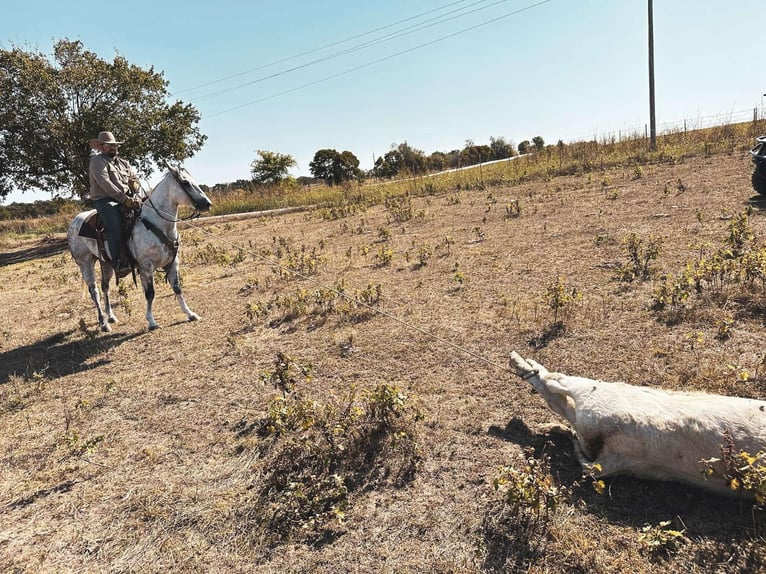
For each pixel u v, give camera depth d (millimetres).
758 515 2867
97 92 22531
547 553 2871
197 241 15961
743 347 4566
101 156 6879
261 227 17766
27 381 6238
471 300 6859
